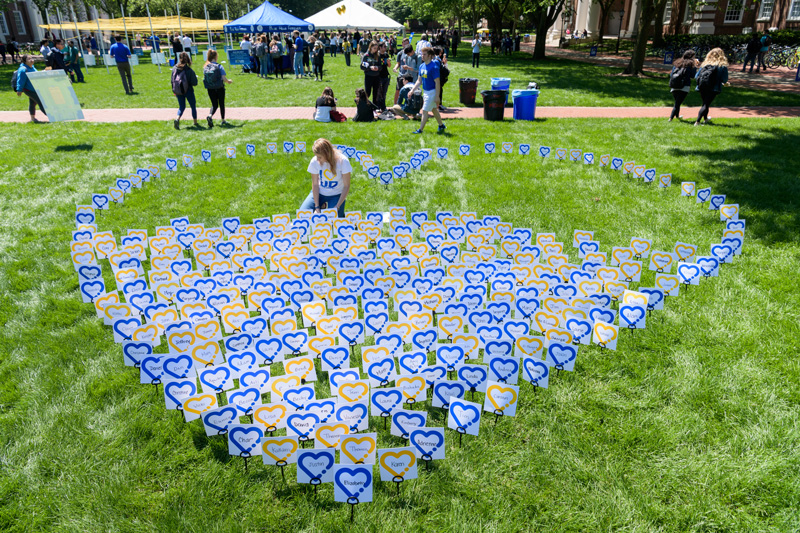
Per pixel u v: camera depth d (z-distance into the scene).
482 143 9.44
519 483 2.66
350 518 2.47
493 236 5.38
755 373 3.34
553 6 26.84
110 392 3.22
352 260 4.62
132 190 6.91
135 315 3.99
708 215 6.02
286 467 2.76
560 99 14.59
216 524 2.42
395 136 9.91
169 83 18.48
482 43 42.78
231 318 3.76
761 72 21.45
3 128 10.50
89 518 2.46
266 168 7.88
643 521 2.44
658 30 30.14
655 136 9.92
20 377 3.37
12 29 38.66
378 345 3.44
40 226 5.80
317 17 25.27
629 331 3.84
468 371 3.05
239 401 2.88
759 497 2.54
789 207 6.11
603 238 5.48
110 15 46.69
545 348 3.66
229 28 24.62
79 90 16.62
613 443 2.88
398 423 2.76
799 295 4.21
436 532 2.42
